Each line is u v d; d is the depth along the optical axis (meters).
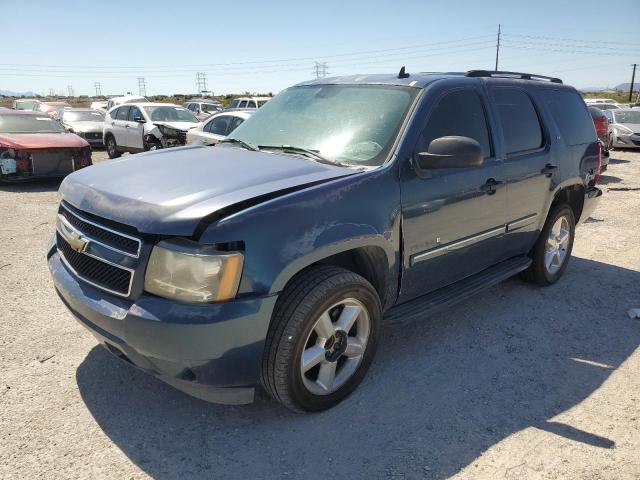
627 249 6.70
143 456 2.70
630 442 2.89
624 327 4.40
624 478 2.62
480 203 3.92
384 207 3.16
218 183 2.89
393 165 3.27
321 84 4.28
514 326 4.36
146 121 15.55
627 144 18.53
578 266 5.98
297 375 2.84
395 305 3.57
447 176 3.61
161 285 2.55
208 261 2.50
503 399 3.29
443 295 3.84
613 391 3.42
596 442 2.89
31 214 8.12
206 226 2.53
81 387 3.28
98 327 2.79
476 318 4.50
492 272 4.39
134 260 2.61
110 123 16.97
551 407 3.22
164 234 2.53
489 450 2.80
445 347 3.96
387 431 2.94
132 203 2.71
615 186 11.30
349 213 2.96
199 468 2.63
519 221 4.45
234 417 3.04
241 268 2.55
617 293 5.16
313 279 2.84
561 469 2.67
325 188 2.90
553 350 3.96
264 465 2.66
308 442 2.84
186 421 2.99
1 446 2.73
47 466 2.61
